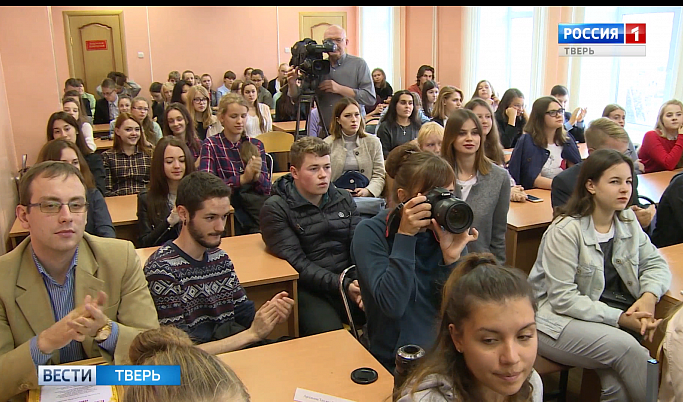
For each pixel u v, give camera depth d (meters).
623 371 1.79
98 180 3.55
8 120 3.59
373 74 8.20
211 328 1.81
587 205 1.98
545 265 1.98
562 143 3.55
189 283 1.75
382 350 1.65
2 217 2.77
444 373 1.08
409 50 9.09
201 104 5.09
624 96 5.60
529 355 1.02
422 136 3.14
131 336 1.37
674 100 3.93
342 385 1.38
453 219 1.47
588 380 2.07
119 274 1.48
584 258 1.94
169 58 9.49
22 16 3.92
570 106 6.03
